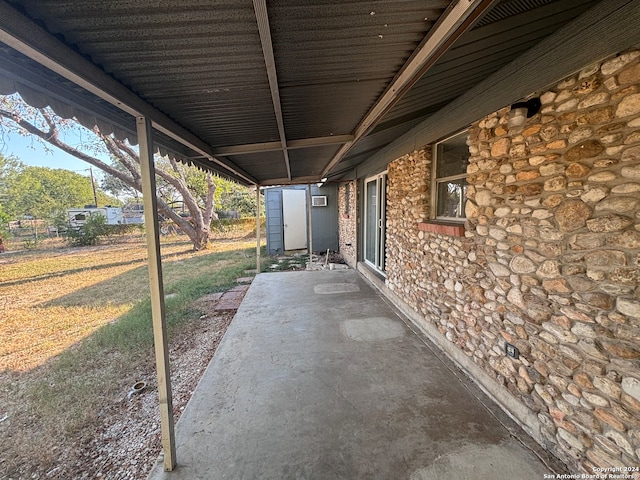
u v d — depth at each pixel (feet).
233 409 7.18
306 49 4.42
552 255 5.62
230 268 25.91
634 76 4.18
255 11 3.22
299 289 17.61
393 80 5.71
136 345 11.48
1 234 42.16
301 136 9.73
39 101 4.19
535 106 5.79
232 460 5.73
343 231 29.50
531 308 6.15
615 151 4.48
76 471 5.92
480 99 7.25
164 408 5.53
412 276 12.34
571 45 4.80
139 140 5.54
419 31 4.13
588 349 4.97
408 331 11.35
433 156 10.68
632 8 3.94
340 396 7.54
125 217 71.61
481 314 7.80
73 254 38.11
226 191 65.92
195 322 13.53
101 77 4.23
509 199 6.66
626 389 4.42
